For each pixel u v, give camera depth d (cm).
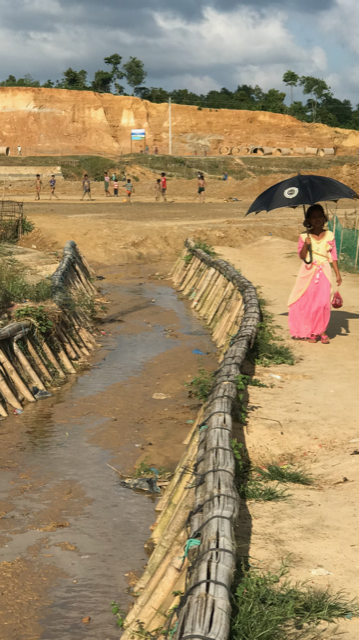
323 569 397
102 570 549
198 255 2008
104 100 10156
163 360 1259
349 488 522
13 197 4594
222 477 467
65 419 936
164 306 1806
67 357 1205
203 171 7694
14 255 2200
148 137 10219
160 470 750
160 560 495
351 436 646
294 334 1041
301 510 486
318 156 9044
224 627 297
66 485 718
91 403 1009
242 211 3700
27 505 670
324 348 993
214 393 689
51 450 819
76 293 1683
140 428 896
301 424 677
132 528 624
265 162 8075
